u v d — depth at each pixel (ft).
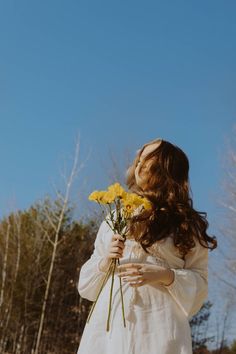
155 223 7.68
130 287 7.48
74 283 64.34
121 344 7.22
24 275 61.87
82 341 7.61
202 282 7.69
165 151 8.28
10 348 60.18
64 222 64.54
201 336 60.54
